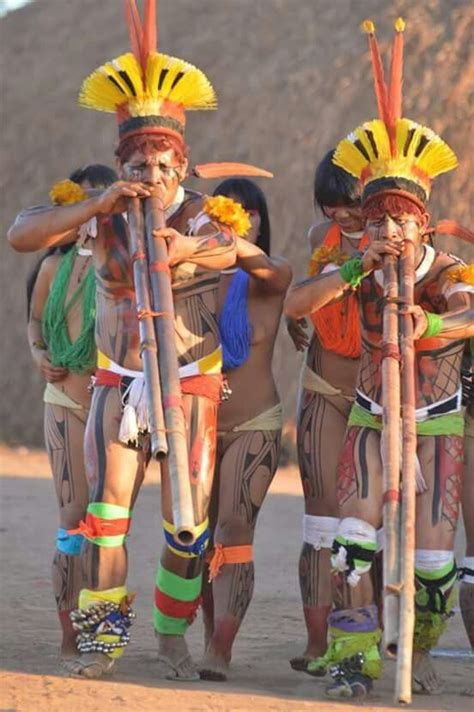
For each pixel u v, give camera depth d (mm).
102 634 18422
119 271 18484
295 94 65250
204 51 69875
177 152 18328
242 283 20438
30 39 77125
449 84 61656
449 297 18344
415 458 16828
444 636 23844
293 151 63688
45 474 52812
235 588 19922
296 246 61844
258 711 16859
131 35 18531
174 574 19031
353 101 63906
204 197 18984
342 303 19984
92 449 18375
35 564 31062
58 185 19000
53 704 16859
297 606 26719
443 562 18094
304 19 69000
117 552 18328
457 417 18594
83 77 73250
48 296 20719
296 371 59500
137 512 40094
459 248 58188
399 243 17906
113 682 18344
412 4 65938
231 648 21234
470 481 19391
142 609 25969
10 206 71562
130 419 17984
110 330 18594
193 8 73188
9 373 68562
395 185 17938
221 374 19203
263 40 69000
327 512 20547
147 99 18250
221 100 66938
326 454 20422
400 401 17188
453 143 60219
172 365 16875
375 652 18000
